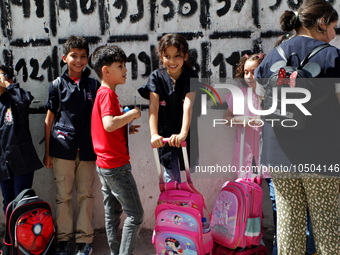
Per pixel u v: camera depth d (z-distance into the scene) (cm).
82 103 269
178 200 235
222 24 284
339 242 178
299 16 188
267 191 290
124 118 225
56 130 270
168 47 237
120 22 290
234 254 248
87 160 270
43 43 296
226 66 287
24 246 243
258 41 282
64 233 274
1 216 307
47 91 300
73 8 291
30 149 269
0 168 265
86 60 272
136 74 293
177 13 285
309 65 175
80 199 279
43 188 306
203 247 233
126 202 236
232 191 247
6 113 264
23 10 295
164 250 238
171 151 258
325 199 181
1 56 300
